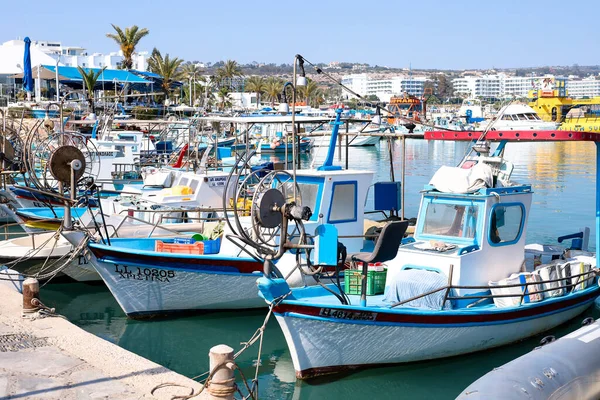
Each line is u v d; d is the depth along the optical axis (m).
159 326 11.95
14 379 7.67
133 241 13.27
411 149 62.69
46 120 22.44
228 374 6.90
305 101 108.25
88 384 7.58
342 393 9.16
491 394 6.70
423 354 9.65
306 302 8.63
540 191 29.91
